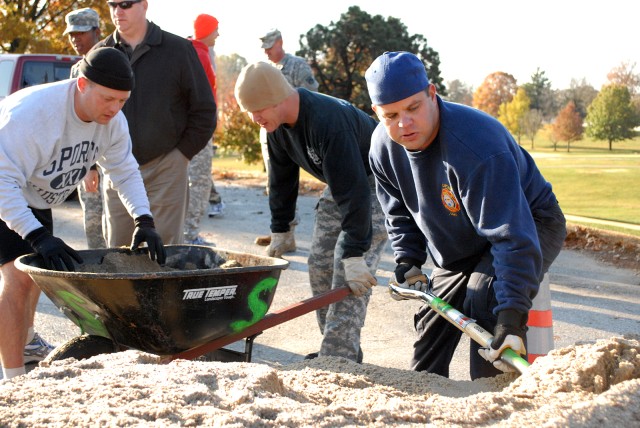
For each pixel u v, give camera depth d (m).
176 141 5.49
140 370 2.49
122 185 4.29
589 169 14.16
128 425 2.01
